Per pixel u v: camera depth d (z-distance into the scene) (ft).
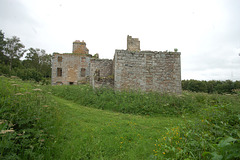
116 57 38.50
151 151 11.83
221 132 11.88
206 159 8.80
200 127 12.87
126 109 26.58
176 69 39.70
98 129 15.97
